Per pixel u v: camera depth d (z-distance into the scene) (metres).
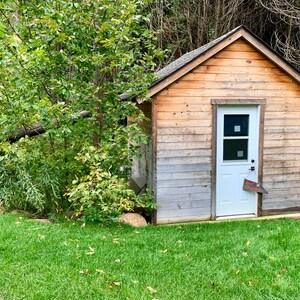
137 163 7.71
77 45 5.85
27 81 5.65
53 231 4.81
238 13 12.52
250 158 6.52
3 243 4.21
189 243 4.73
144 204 6.00
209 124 6.23
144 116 6.21
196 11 13.39
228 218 6.48
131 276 3.57
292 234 5.07
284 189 6.68
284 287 3.45
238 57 6.22
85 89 6.02
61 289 3.20
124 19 5.88
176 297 3.21
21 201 6.00
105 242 4.57
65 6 5.59
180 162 6.17
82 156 5.68
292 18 10.96
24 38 5.93
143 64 6.43
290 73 6.33
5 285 3.21
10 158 5.90
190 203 6.27
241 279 3.61
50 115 5.40
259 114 6.43
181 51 13.73
